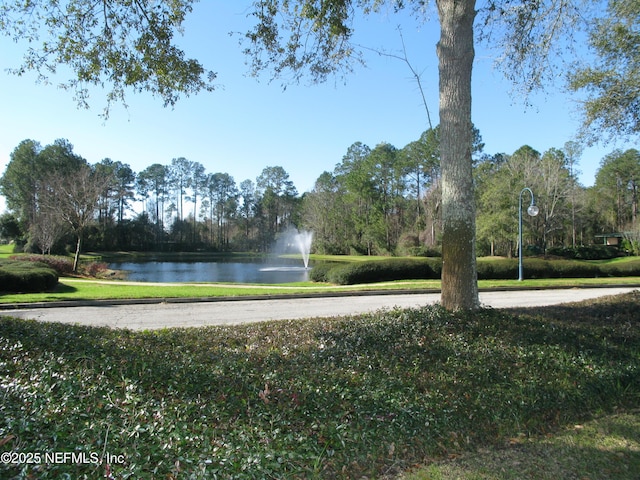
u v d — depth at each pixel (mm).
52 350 4184
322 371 4000
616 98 9695
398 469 2691
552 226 41969
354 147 60750
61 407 2926
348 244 57625
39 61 6496
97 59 6777
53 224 32188
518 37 7992
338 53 7512
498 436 3164
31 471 2170
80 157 52969
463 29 6168
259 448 2648
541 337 5320
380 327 5566
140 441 2609
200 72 7320
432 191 43594
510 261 21328
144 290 13859
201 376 3717
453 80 6176
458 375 4086
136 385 3361
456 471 2629
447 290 6258
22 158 48188
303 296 13391
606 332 5902
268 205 75250
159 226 70812
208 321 8789
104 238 59031
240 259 54969
